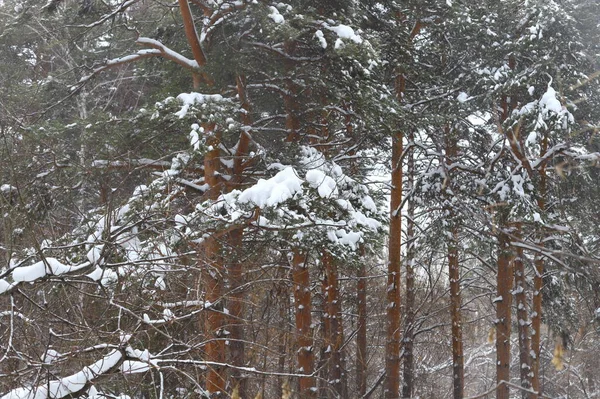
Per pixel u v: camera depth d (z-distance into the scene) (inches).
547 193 504.1
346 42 382.0
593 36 519.2
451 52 607.2
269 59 425.1
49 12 414.3
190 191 413.4
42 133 339.0
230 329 343.6
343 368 644.7
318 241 364.5
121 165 337.7
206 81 423.2
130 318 235.3
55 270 211.2
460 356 697.0
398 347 579.5
